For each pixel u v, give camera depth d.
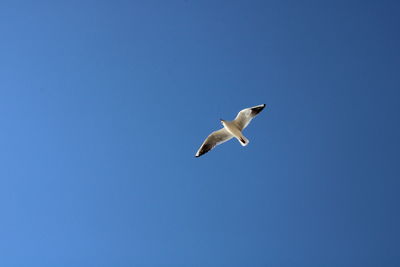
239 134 11.82
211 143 12.65
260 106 11.86
